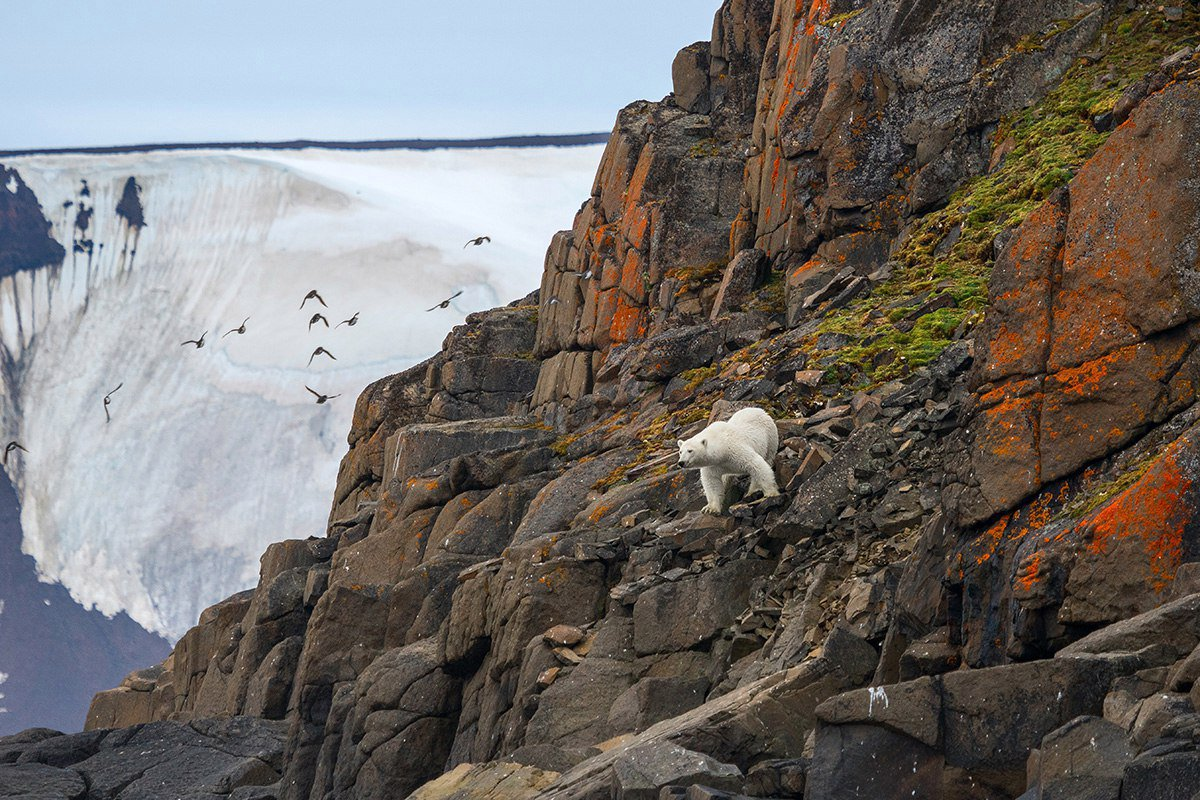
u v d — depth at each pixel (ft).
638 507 234.99
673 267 377.71
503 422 394.52
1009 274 139.74
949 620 133.90
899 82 315.37
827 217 316.19
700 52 425.69
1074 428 130.00
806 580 174.91
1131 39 297.53
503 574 226.79
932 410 186.09
